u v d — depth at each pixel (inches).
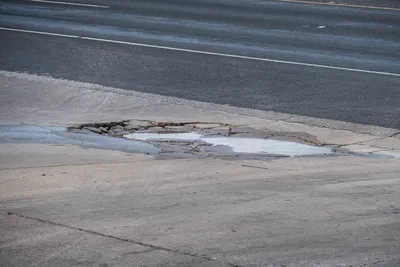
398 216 255.1
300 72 631.2
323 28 789.9
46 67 637.3
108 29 779.4
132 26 792.9
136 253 205.3
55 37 742.5
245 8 883.4
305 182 328.8
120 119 506.0
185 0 925.2
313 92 577.3
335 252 208.2
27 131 464.4
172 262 197.8
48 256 201.8
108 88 580.7
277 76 619.2
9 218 243.0
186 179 328.8
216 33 765.3
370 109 540.1
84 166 357.1
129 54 682.8
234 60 665.6
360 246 214.7
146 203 270.8
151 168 357.7
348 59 676.1
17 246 210.5
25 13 848.9
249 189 305.4
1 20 812.0
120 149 422.6
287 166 381.4
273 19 829.2
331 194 297.3
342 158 417.1
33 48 699.4
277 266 195.2
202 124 499.8
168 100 553.0
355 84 600.4
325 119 516.4
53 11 860.6
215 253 205.9
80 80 600.4
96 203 269.1
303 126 500.4
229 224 238.5
